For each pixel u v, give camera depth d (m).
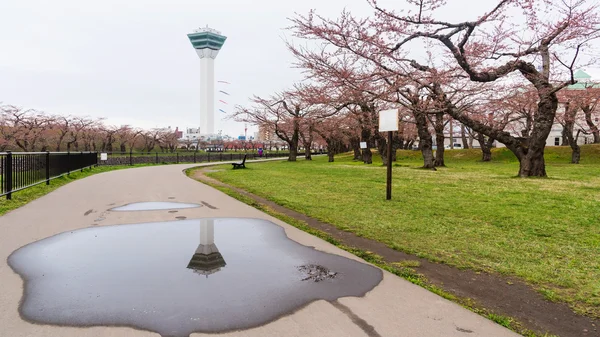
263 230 6.04
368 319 2.95
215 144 84.19
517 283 3.82
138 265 4.19
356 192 10.80
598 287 3.69
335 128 35.69
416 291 3.54
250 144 89.81
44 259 4.38
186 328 2.75
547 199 9.28
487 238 5.57
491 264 4.39
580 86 34.34
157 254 4.64
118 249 4.84
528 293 3.57
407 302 3.29
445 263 4.44
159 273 3.92
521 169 15.98
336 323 2.87
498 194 10.24
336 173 18.56
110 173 19.06
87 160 21.75
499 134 15.92
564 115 29.59
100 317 2.90
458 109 16.95
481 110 23.69
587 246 5.11
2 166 8.81
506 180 14.34
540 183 13.12
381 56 11.66
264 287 3.58
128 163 30.20
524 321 3.00
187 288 3.52
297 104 33.53
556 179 14.64
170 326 2.77
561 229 6.09
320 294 3.43
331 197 9.78
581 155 34.00
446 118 26.95
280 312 3.04
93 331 2.69
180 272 3.97
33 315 2.92
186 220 6.81
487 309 3.21
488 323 2.93
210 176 17.56
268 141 100.19
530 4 10.23
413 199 9.36
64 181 13.98
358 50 11.40
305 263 4.36
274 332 2.71
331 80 12.43
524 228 6.18
